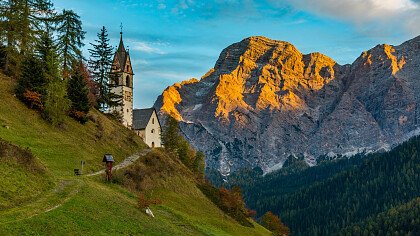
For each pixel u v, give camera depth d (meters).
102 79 118.31
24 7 89.31
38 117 80.00
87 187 52.66
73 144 78.94
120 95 131.88
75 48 99.12
